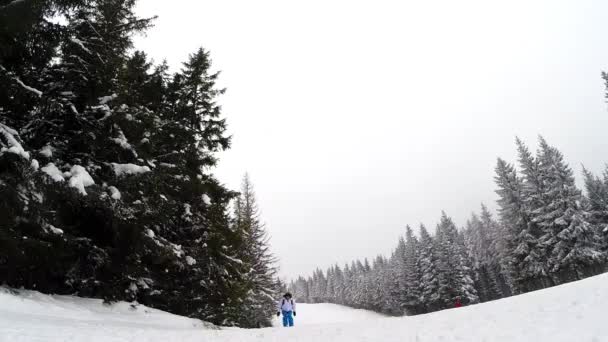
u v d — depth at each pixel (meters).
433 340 7.53
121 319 12.32
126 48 14.68
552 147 47.72
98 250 12.74
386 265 103.38
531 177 48.34
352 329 10.59
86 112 12.26
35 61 11.48
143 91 19.09
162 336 9.37
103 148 12.70
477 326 8.53
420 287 73.69
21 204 9.41
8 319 7.77
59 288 13.65
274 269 41.16
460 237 85.31
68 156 12.44
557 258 43.50
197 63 21.45
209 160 20.00
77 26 12.60
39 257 10.80
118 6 13.45
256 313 35.09
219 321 21.53
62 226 11.59
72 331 7.74
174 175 17.22
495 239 71.19
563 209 44.50
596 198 52.69
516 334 7.14
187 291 18.64
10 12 9.27
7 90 10.08
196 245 18.36
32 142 11.88
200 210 18.91
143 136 14.62
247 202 42.56
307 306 102.31
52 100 10.88
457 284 65.69
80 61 11.84
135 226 12.59
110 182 12.41
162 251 14.16
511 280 55.53
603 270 43.31
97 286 14.08
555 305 9.25
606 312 7.35
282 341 9.09
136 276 15.15
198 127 20.88
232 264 20.52
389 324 10.91
